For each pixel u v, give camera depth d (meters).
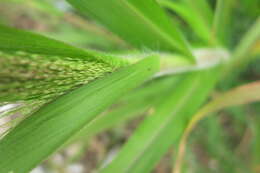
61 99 0.13
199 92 0.21
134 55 0.15
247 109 0.34
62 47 0.11
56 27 0.47
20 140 0.13
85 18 0.43
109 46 0.38
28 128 0.13
